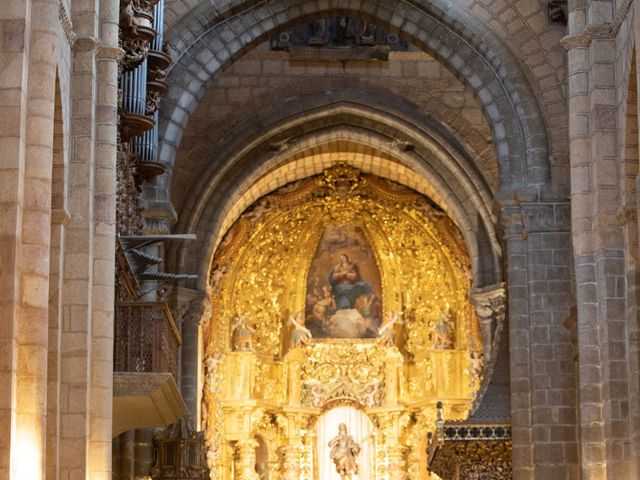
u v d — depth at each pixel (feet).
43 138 66.39
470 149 146.41
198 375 147.64
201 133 144.66
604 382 87.92
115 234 87.10
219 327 163.63
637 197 81.35
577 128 90.07
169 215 119.34
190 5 119.85
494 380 125.39
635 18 79.30
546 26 119.65
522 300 117.60
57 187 76.54
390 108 146.51
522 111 119.14
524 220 117.70
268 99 146.10
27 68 66.54
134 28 90.94
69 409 76.28
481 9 120.57
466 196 151.64
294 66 146.82
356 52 145.89
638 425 84.89
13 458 61.87
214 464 158.51
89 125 79.05
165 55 99.81
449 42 121.39
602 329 88.17
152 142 109.91
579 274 89.61
